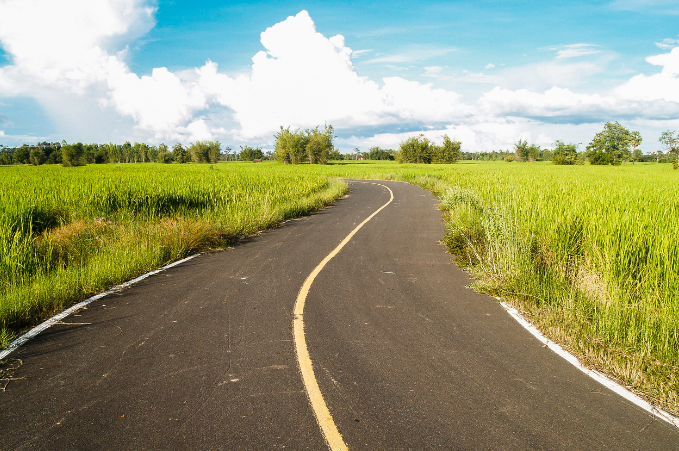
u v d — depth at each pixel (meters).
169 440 2.44
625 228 6.18
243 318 4.48
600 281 5.00
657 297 4.41
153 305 4.89
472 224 9.14
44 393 2.96
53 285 5.17
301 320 4.43
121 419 2.65
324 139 98.19
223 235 9.23
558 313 4.49
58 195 12.27
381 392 3.00
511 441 2.46
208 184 17.52
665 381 3.16
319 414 2.71
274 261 7.30
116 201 11.62
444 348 3.78
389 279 6.16
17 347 3.72
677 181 21.81
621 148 107.88
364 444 2.41
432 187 25.47
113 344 3.79
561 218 7.09
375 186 30.34
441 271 6.66
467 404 2.86
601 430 2.58
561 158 93.88
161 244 7.66
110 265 6.14
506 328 4.28
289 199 15.85
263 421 2.63
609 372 3.37
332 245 8.82
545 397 2.96
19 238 6.92
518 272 5.44
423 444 2.42
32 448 2.37
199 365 3.39
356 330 4.18
